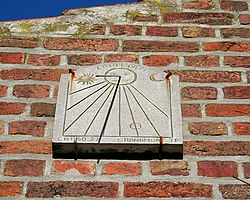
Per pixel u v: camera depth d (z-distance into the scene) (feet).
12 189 6.79
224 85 7.99
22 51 8.38
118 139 7.02
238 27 8.78
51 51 8.39
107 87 7.71
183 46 8.49
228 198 6.76
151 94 7.63
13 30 8.66
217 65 8.26
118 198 6.71
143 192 6.77
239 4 9.08
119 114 7.32
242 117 7.59
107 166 7.00
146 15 8.89
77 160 7.06
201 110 7.66
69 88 7.70
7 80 7.98
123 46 8.48
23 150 7.16
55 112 7.43
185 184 6.86
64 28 8.71
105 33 8.64
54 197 6.71
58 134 7.09
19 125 7.43
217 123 7.51
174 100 7.55
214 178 6.94
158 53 8.40
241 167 7.06
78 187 6.79
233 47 8.50
